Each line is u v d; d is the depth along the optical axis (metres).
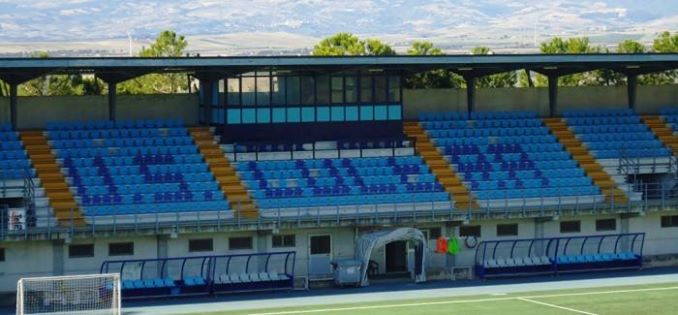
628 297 62.62
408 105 82.56
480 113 81.75
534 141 79.88
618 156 79.19
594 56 73.44
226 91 73.81
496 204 73.50
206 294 65.38
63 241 64.88
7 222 64.81
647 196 76.88
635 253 74.06
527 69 81.06
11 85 72.94
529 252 72.50
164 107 78.62
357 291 66.12
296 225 68.19
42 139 72.44
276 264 68.56
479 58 72.00
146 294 64.19
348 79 75.69
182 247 67.19
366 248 68.12
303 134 74.94
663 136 81.81
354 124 75.88
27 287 59.19
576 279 69.56
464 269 70.75
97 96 77.25
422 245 68.88
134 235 65.69
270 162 73.69
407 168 75.38
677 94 87.06
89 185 69.38
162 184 70.31
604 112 83.94
